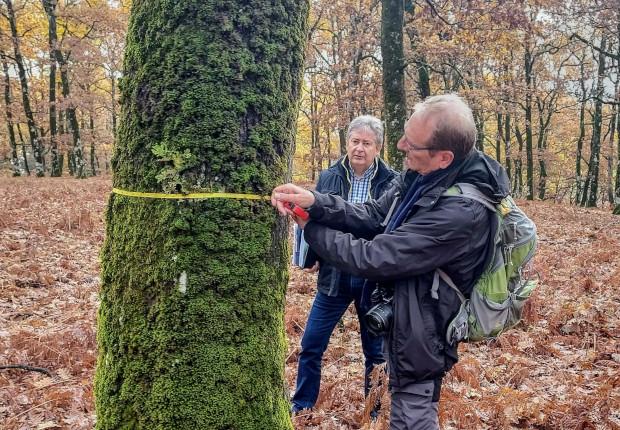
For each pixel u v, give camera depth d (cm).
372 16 1881
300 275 705
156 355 166
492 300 189
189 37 164
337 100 1750
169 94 165
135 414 169
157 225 167
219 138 167
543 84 2586
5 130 3291
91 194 1366
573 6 1548
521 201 2009
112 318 176
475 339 195
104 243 185
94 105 2558
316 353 329
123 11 2441
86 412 340
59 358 411
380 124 344
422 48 1238
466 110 188
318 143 2762
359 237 218
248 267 172
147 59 169
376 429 250
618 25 1633
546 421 336
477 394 372
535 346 473
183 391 165
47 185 1551
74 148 2373
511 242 189
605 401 336
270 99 175
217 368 167
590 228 1223
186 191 165
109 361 177
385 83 954
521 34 1314
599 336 506
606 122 3491
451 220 179
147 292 169
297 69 187
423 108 189
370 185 344
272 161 178
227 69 166
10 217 899
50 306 547
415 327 186
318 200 196
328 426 316
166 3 165
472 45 1234
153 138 168
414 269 182
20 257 698
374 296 203
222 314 168
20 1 2403
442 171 191
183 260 165
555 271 752
